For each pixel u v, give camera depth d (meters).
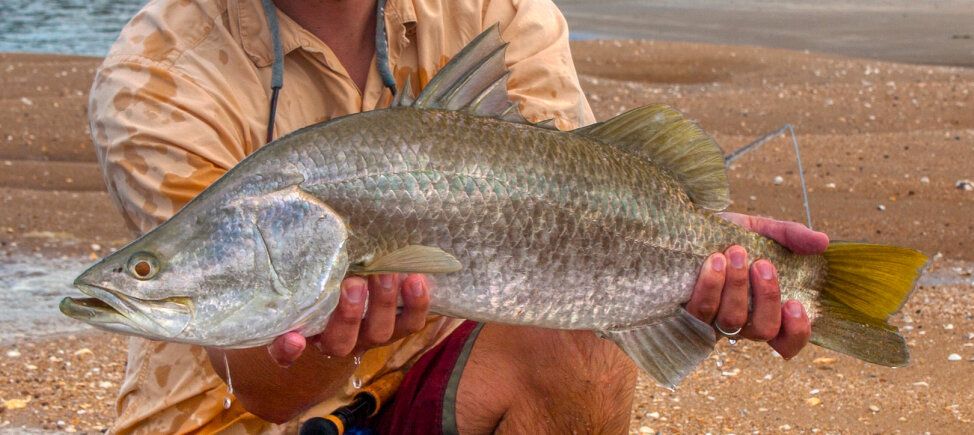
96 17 8.35
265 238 1.21
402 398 1.53
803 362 2.46
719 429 2.15
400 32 1.56
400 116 1.27
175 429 1.52
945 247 3.33
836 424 2.16
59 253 3.36
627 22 8.59
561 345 1.48
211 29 1.51
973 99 5.21
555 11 1.65
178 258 1.20
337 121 1.25
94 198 3.89
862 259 1.40
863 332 1.41
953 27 8.05
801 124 4.90
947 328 2.63
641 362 1.35
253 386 1.40
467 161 1.27
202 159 1.44
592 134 1.34
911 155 4.24
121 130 1.45
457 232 1.26
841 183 3.94
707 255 1.36
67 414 2.25
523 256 1.28
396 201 1.24
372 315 1.25
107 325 1.19
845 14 8.84
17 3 8.85
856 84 5.60
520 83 1.57
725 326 1.37
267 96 1.51
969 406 2.21
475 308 1.28
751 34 7.98
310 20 1.52
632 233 1.32
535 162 1.29
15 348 2.61
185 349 1.52
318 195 1.23
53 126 4.79
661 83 6.00
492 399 1.49
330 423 1.49
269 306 1.22
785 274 1.40
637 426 2.17
